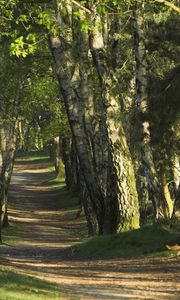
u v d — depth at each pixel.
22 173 115.88
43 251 34.31
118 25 37.25
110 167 31.41
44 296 13.83
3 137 55.66
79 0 22.88
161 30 30.86
